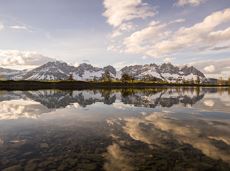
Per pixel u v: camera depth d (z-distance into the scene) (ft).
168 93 316.19
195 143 55.36
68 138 60.23
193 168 39.93
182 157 45.42
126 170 39.06
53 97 211.41
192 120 89.40
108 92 321.93
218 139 59.16
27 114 104.94
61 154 47.19
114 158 44.86
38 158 44.70
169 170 39.06
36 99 186.29
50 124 80.38
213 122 84.69
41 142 56.29
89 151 49.16
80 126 76.59
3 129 71.97
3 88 392.88
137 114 105.81
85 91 345.31
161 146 52.80
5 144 54.65
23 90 348.38
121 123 82.33
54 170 38.88
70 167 40.27
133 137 61.36
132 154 47.24
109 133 65.87
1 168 39.70
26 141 57.26
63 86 511.40
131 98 208.44
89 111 116.67
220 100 192.65
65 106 139.64
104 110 120.88
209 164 41.73
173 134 64.75
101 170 39.01
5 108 126.31
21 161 43.11
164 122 84.43
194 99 203.10
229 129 71.92
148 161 43.21
